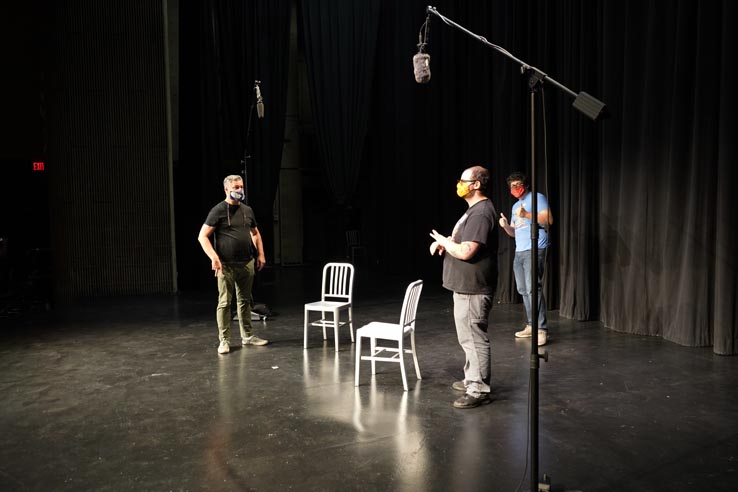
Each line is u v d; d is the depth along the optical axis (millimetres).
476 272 3303
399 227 9680
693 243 4520
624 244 5199
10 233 8461
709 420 3105
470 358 3381
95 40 7945
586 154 5574
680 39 4516
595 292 5766
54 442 2971
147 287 8320
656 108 4844
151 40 8156
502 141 6875
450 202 8430
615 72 5277
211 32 8484
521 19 6621
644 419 3133
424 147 9039
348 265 5070
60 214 7926
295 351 4781
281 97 8961
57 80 7824
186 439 2975
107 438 3010
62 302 7594
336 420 3195
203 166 8570
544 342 4836
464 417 3207
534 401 2203
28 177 8453
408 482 2463
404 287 8367
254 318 6117
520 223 4934
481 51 7418
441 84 8578
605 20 5305
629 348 4641
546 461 2637
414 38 9016
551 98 6250
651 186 4934
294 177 11930
